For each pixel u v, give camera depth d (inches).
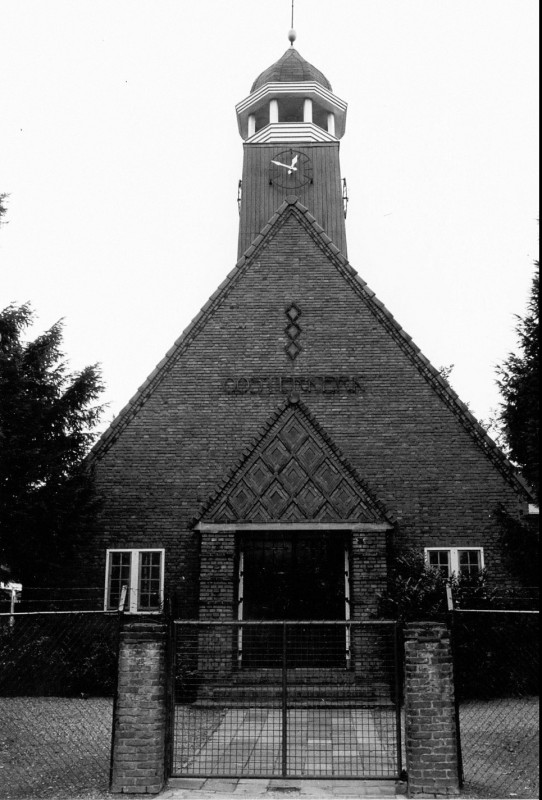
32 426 710.5
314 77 1221.7
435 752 368.2
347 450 764.0
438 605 620.7
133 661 387.9
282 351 799.1
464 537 737.0
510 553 670.5
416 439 764.6
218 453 770.2
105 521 753.0
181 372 794.8
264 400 783.7
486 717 554.3
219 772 405.4
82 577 737.6
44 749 454.0
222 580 657.0
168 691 396.5
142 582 740.7
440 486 750.5
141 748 376.2
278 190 1107.9
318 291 817.5
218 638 639.8
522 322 655.8
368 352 794.2
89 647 682.8
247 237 1088.2
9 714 564.7
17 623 687.7
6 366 708.0
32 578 727.1
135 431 777.6
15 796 366.3
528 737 484.7
